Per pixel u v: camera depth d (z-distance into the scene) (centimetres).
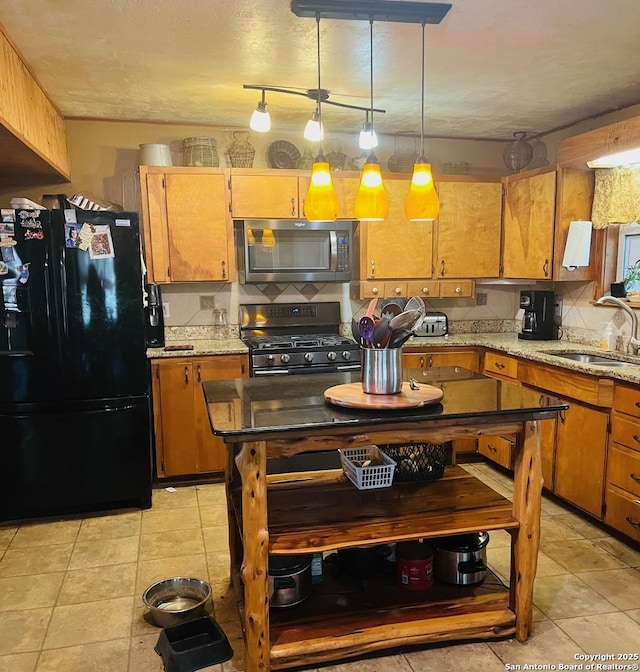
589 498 294
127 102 338
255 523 177
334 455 343
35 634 210
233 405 199
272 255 386
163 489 360
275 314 417
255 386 233
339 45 252
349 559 230
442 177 407
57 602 231
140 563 263
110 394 320
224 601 232
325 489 223
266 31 237
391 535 187
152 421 355
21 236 301
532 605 206
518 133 421
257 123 290
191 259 372
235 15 221
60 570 257
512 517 202
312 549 180
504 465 367
